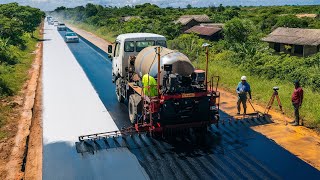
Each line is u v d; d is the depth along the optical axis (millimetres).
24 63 26250
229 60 24734
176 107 10102
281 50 35312
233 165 8797
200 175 8281
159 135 10867
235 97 15836
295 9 81750
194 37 33969
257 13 80750
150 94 10297
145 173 8477
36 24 64438
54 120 12891
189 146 10094
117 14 86375
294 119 12250
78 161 9312
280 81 18000
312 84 17078
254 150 9719
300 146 9938
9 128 12180
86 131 11625
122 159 9320
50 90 17672
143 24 50188
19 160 9641
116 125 12117
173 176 8266
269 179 8016
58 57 29891
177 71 10492
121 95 14531
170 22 52469
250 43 32281
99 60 27766
